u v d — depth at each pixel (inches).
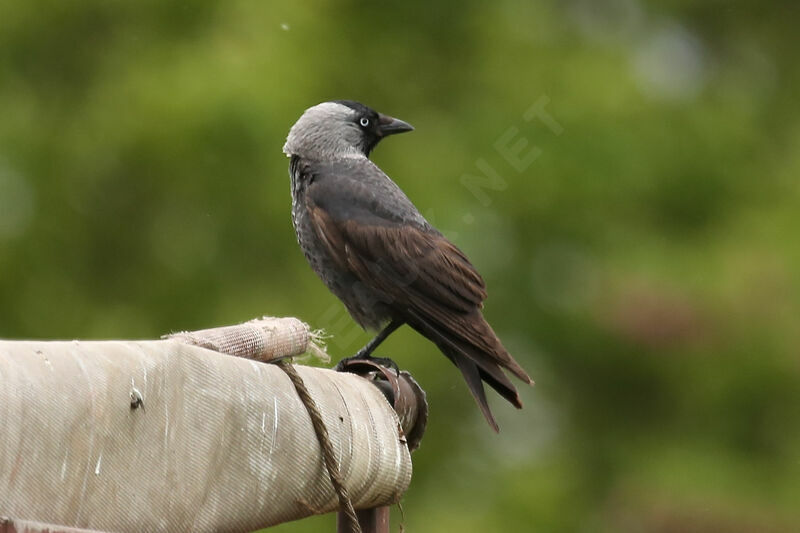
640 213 609.9
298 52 557.9
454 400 568.4
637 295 573.0
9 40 571.5
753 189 637.3
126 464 156.3
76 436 148.6
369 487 203.0
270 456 180.5
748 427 592.1
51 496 145.6
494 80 625.3
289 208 529.0
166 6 567.8
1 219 552.7
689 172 621.0
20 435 141.3
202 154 524.7
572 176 586.9
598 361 597.3
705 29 788.0
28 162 551.5
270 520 184.2
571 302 583.2
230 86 518.6
